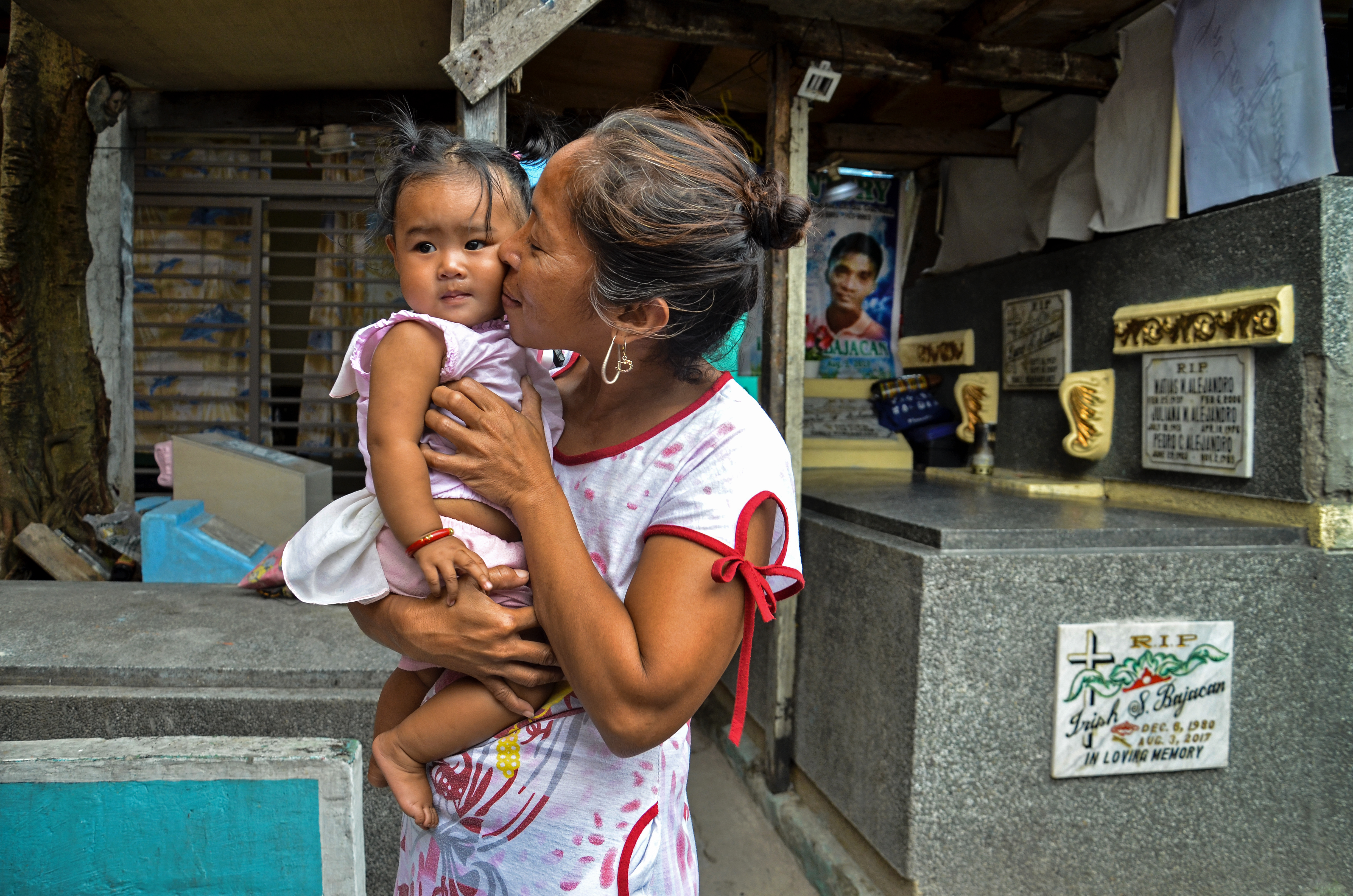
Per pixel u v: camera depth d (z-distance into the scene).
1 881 1.19
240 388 4.98
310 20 2.76
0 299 3.41
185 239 4.85
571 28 2.81
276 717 1.91
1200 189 2.77
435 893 1.08
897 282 5.30
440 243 1.03
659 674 0.84
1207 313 2.69
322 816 1.20
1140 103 3.05
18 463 3.51
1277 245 2.49
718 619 0.88
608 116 0.94
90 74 3.47
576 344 0.96
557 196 0.89
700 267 0.87
